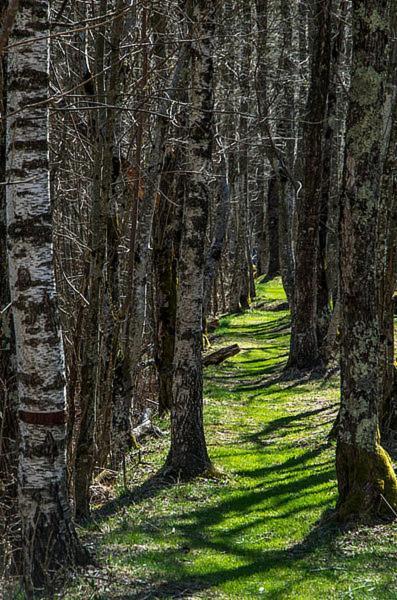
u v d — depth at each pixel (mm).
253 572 7965
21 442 7039
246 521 9805
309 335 20953
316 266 21344
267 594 7336
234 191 35875
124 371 13336
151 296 17484
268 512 10117
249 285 41656
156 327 16938
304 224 20734
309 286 20938
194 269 11539
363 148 8789
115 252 12914
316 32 20031
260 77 22234
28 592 6887
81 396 9812
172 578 7738
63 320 12383
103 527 9648
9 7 3932
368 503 9008
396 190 12539
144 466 12625
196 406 11859
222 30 17734
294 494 10789
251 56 22812
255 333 30750
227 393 19047
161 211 16312
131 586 7297
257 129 22016
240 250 37094
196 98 11219
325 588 7410
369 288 8992
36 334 6781
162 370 16984
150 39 12742
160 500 10773
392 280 12648
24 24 6480
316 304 21453
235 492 11070
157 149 13773
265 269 52875
